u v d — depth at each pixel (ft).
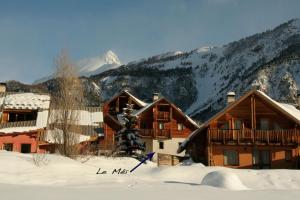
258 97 135.33
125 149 140.87
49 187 44.70
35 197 35.60
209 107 634.84
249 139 130.93
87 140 137.69
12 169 71.36
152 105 190.19
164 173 82.94
